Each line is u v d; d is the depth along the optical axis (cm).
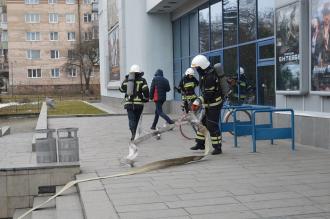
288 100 1195
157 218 548
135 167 880
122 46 2648
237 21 1639
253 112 1016
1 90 8044
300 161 892
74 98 5994
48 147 862
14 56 7800
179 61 2392
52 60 7881
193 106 1019
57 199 706
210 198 631
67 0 7925
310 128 1079
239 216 546
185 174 798
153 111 2411
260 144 1138
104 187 716
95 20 7606
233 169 830
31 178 836
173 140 1273
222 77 991
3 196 835
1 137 1620
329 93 1013
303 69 1096
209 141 1030
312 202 598
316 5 1052
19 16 7800
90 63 7344
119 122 1950
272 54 1373
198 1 2045
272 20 1378
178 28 2392
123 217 555
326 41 1020
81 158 1008
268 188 679
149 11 2414
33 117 3067
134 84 1202
